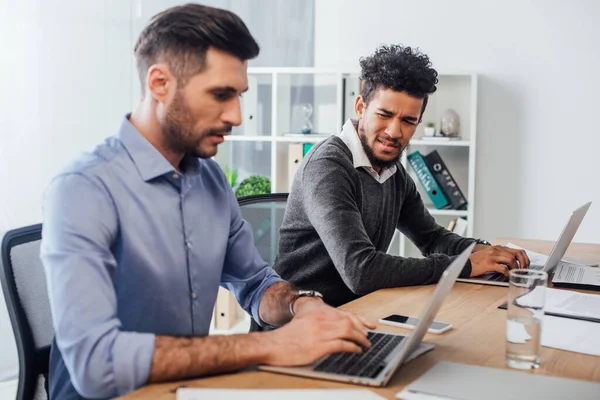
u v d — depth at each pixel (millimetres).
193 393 1124
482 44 4020
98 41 3684
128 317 1442
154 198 1442
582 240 3992
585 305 1718
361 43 4156
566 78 3938
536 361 1283
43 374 1625
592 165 3941
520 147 4020
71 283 1247
